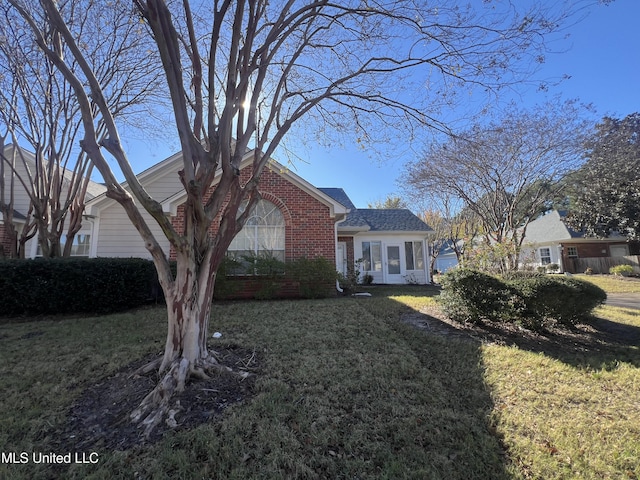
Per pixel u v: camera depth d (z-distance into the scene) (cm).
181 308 389
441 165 1272
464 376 434
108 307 771
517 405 362
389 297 1007
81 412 334
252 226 1038
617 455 280
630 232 1911
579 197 2014
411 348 527
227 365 430
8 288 715
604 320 726
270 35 461
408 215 1861
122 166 354
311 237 1047
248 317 681
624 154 1725
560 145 1107
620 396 382
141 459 262
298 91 583
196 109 432
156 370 404
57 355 482
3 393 370
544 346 556
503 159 1162
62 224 928
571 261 2334
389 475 252
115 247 1118
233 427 298
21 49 741
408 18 492
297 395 361
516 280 650
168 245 1141
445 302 699
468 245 977
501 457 281
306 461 263
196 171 455
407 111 588
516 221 1522
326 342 530
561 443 296
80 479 245
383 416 329
